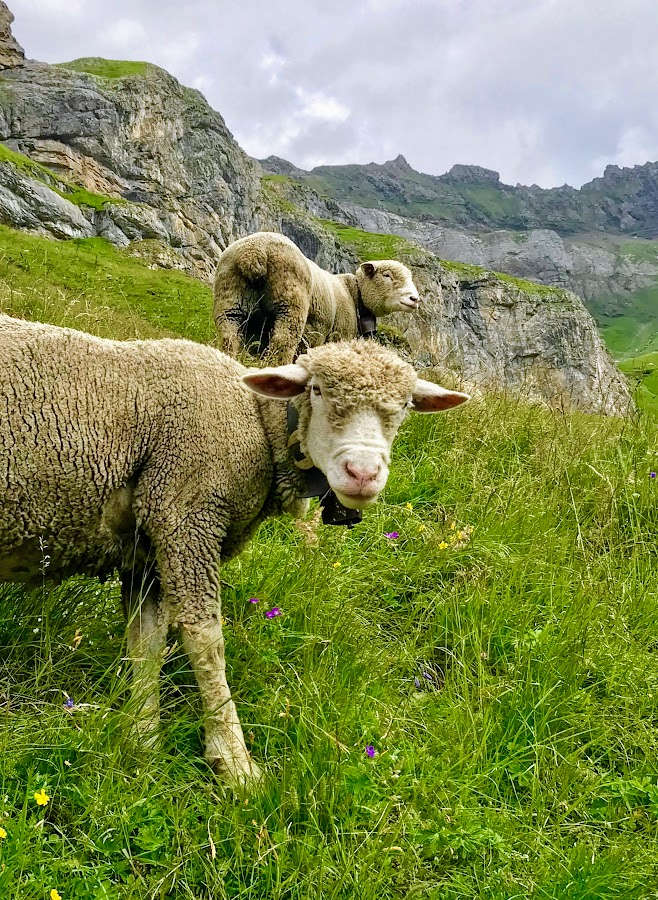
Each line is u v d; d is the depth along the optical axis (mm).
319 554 1893
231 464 1465
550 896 1247
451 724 1529
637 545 2287
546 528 2328
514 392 3244
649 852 1360
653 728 1653
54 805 1224
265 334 3682
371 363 1438
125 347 1466
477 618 1859
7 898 1047
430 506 2465
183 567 1429
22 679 1418
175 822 1232
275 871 1199
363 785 1334
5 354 1345
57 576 1476
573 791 1481
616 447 2850
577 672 1720
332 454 1414
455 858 1295
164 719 1466
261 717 1475
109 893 1120
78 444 1359
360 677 1604
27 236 9773
